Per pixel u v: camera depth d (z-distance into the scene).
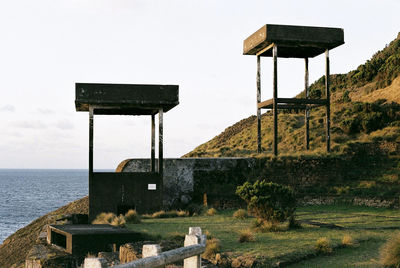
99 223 23.75
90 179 27.81
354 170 33.50
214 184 32.31
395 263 11.88
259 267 12.61
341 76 72.31
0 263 30.91
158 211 28.42
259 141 37.16
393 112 43.41
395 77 55.56
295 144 43.38
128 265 4.57
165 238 16.95
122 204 28.08
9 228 75.06
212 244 14.59
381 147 35.19
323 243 14.48
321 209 27.31
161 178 28.62
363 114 44.88
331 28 34.12
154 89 28.22
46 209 109.88
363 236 16.72
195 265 6.57
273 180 33.03
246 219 23.72
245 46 38.06
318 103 35.12
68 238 17.73
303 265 12.95
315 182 32.78
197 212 28.62
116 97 27.75
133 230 18.89
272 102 34.84
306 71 38.31
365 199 28.14
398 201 26.36
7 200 140.75
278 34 33.53
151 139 31.72
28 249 30.41
